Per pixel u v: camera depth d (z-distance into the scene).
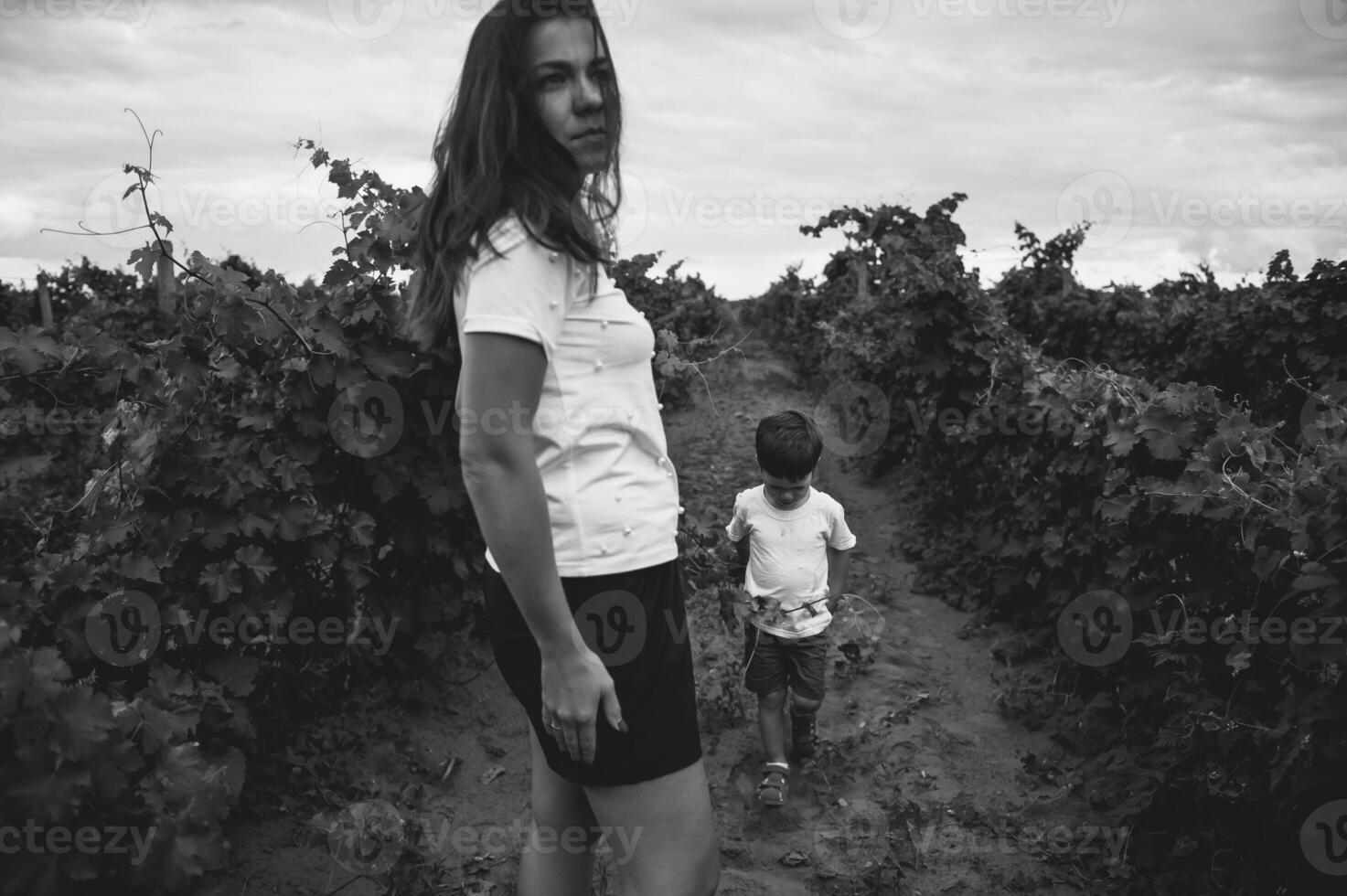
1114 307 10.17
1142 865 3.27
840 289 12.72
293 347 3.79
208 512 3.39
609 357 1.70
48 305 12.30
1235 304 8.89
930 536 7.00
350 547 3.99
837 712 4.52
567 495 1.67
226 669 3.33
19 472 3.37
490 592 1.82
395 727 4.12
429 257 1.73
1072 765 4.00
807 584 3.93
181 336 3.50
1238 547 3.28
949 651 5.29
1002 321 7.27
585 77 1.60
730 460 9.21
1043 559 5.04
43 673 2.10
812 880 3.29
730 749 4.18
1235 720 3.08
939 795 3.82
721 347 14.87
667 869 1.77
